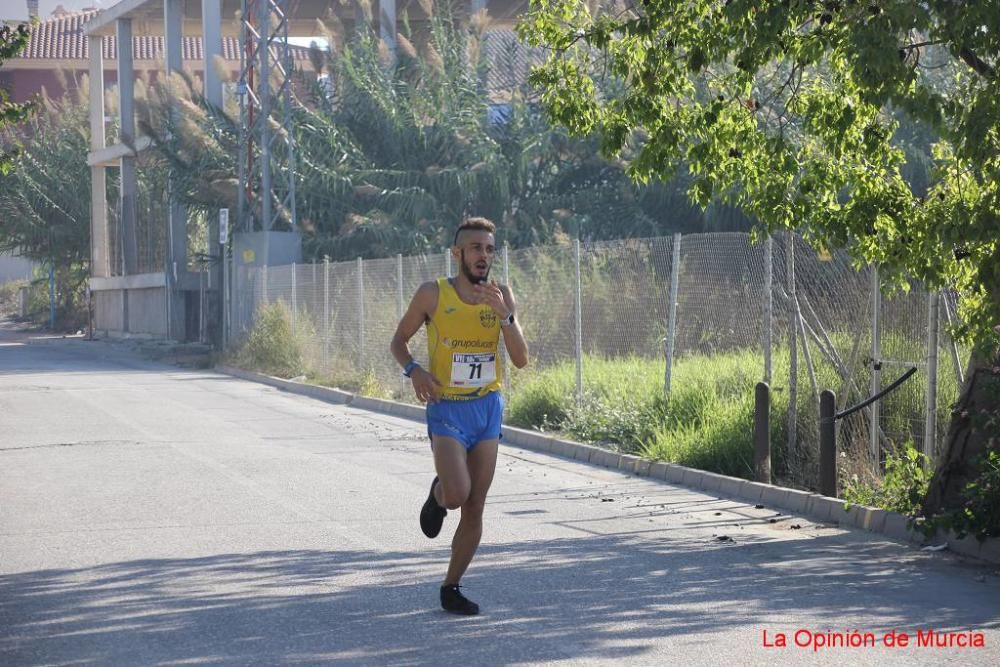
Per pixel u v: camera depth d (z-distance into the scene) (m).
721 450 26.73
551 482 26.61
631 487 25.98
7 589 16.25
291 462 28.66
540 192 72.38
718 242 35.94
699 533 20.75
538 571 17.45
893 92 18.94
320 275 57.53
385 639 13.81
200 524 20.81
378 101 74.44
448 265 43.53
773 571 17.73
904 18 17.94
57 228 115.50
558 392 35.62
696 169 22.25
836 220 21.27
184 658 13.12
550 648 13.46
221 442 32.53
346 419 39.62
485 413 14.70
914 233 20.36
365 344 50.97
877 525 21.09
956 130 19.03
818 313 28.83
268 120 70.75
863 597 16.17
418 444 32.75
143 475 26.31
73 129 116.56
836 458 24.11
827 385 27.41
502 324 14.46
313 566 17.58
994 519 18.77
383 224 69.88
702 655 13.25
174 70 85.12
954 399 24.27
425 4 75.44
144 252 98.25
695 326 36.56
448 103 73.19
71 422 36.97
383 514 21.86
